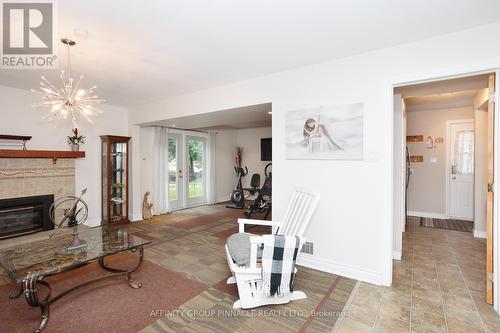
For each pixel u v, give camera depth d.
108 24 1.95
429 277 2.58
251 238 1.96
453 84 2.75
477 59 2.00
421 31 2.07
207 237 3.97
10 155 3.45
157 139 5.55
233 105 3.45
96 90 3.78
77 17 1.85
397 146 3.05
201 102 3.84
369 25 1.99
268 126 7.13
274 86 3.07
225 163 7.63
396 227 3.05
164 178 5.75
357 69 2.52
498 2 1.68
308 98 2.81
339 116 2.61
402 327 1.83
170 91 3.87
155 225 4.71
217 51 2.46
